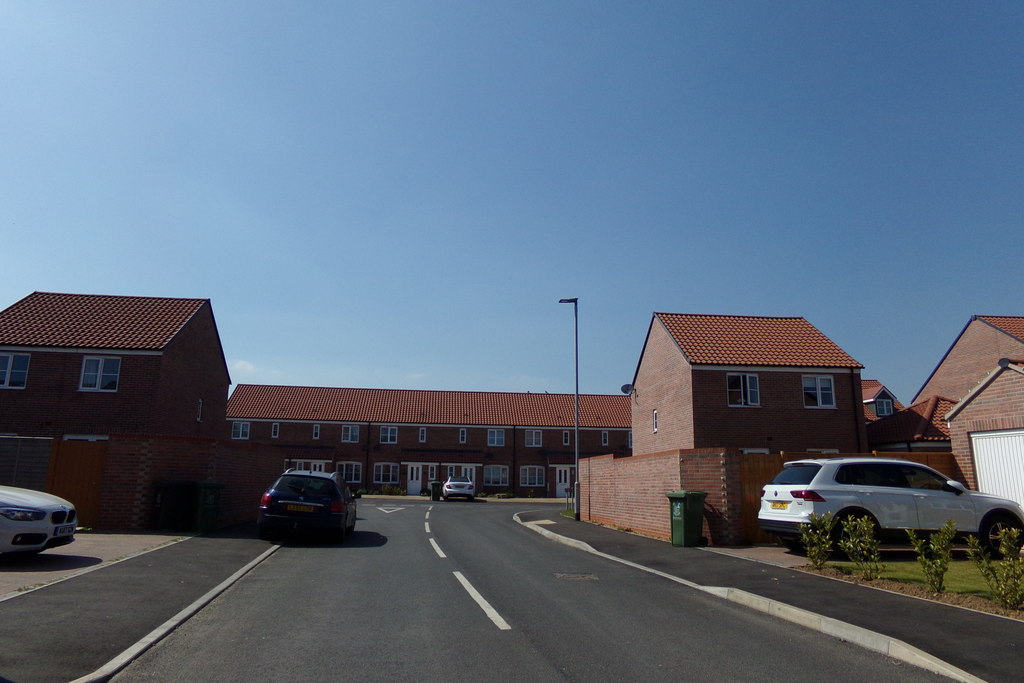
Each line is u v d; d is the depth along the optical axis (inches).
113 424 1048.8
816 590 372.8
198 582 395.9
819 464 509.7
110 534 592.4
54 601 324.2
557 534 717.9
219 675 234.7
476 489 2087.8
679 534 594.6
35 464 626.8
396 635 289.6
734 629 303.7
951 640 268.2
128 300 1215.6
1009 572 325.1
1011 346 1133.7
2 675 220.7
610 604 358.0
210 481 658.8
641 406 1408.7
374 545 620.1
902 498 493.0
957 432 620.1
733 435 1119.0
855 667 247.8
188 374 1187.3
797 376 1154.0
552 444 2166.6
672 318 1288.1
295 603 353.4
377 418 2123.5
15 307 1152.2
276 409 2142.0
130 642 266.5
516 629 301.6
